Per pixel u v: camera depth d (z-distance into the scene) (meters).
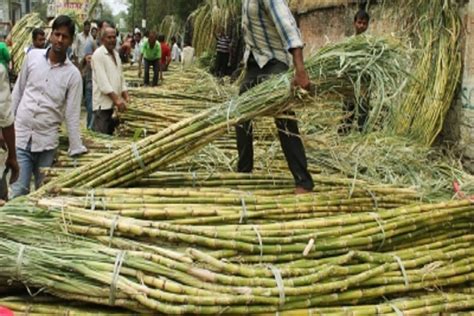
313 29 11.69
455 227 3.85
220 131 4.00
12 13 30.69
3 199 4.35
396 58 4.00
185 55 17.64
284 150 4.21
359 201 4.01
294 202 3.85
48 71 4.92
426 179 4.71
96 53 7.02
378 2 8.05
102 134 6.52
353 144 5.20
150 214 3.51
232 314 2.88
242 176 4.32
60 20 4.86
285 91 3.91
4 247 3.04
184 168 4.58
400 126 6.21
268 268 3.10
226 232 3.29
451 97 6.32
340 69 3.92
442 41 6.43
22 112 4.97
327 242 3.37
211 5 16.44
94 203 3.59
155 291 2.87
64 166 5.02
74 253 3.05
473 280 3.56
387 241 3.55
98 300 2.93
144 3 36.41
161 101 8.52
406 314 3.15
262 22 4.25
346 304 3.14
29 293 3.06
